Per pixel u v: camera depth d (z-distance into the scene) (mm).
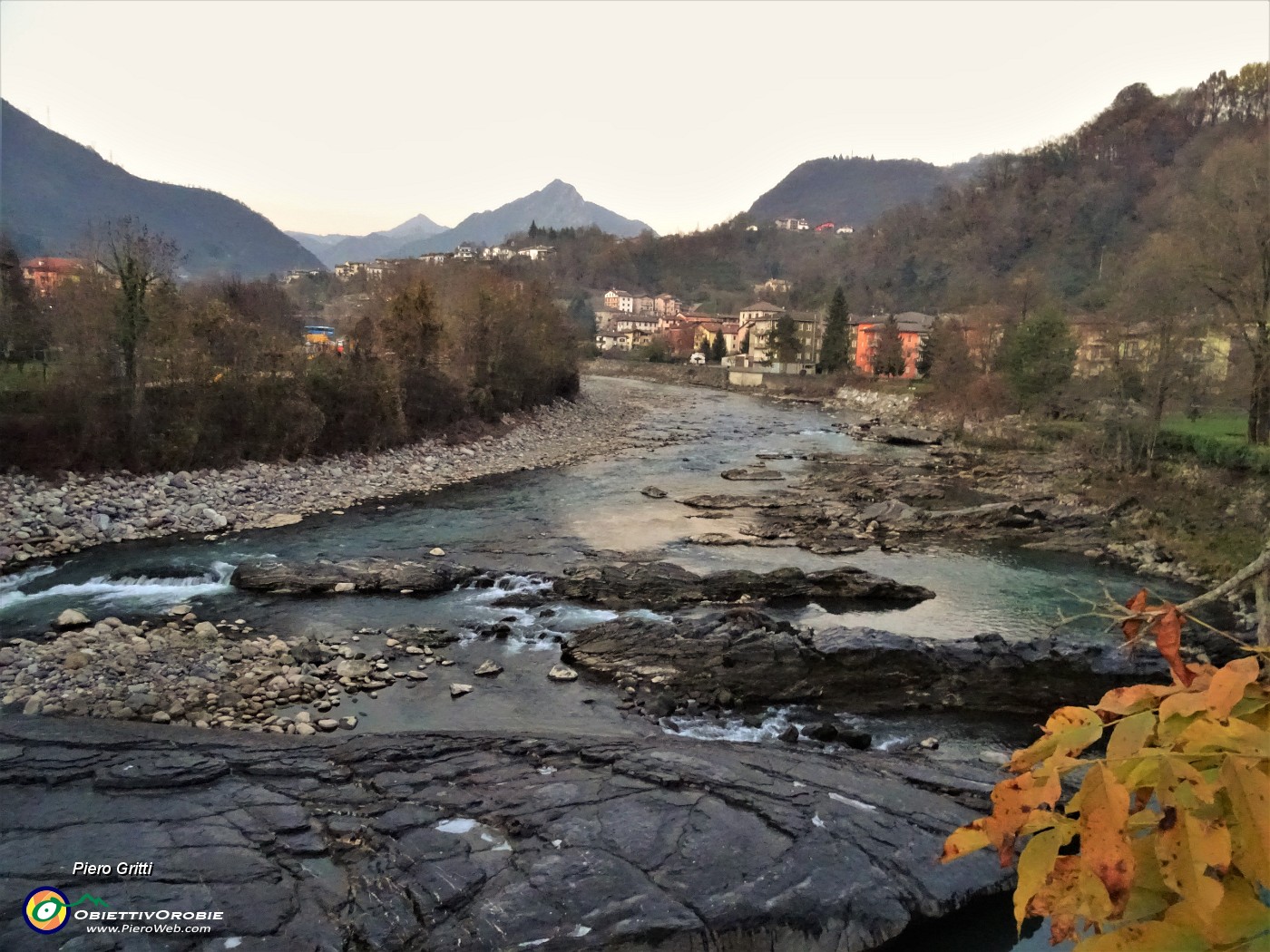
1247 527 27688
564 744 13352
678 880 9836
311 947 8719
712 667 17984
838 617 21922
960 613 22422
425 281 51688
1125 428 39312
